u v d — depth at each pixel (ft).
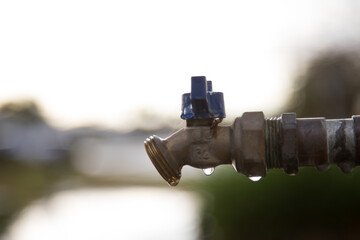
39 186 9.67
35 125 21.88
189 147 1.14
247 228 4.14
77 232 4.82
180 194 7.55
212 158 1.14
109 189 8.78
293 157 1.08
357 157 1.08
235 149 1.10
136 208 6.22
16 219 5.64
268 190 4.08
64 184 10.08
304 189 4.01
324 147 1.07
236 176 4.17
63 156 18.33
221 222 4.20
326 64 8.33
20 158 18.15
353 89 8.21
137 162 16.10
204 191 4.38
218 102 1.13
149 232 4.66
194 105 1.10
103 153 18.20
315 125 1.07
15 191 8.80
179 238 4.38
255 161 1.08
